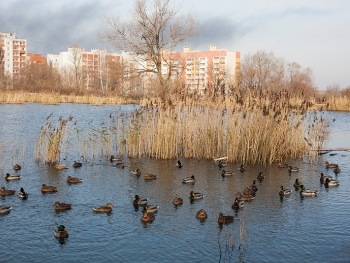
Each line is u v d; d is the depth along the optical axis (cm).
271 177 3603
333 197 3041
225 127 4297
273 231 2359
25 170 3578
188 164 4003
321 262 1981
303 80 11944
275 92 4709
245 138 4125
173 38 6147
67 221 2431
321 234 2325
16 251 2031
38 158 3956
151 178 3438
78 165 3772
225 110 4272
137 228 2356
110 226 2373
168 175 3572
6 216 2486
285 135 4341
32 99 10138
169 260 1973
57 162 3903
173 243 2167
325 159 4481
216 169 3828
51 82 13088
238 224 2462
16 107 8781
